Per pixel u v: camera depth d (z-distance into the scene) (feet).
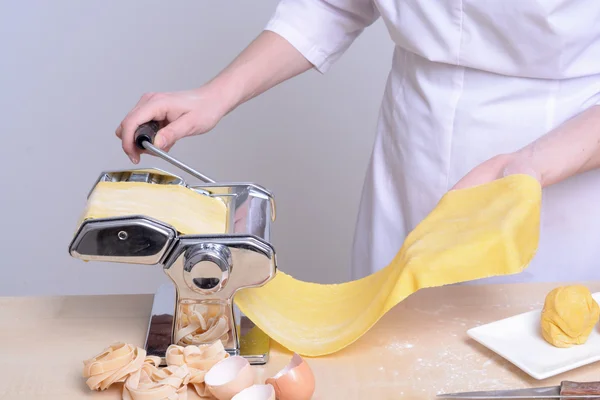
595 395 2.55
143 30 7.19
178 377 2.68
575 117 3.45
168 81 7.35
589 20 3.53
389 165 4.41
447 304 3.32
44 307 3.32
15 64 7.23
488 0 3.56
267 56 4.32
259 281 2.88
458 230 2.89
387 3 3.97
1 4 7.06
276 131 7.43
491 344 2.91
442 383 2.76
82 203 7.70
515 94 3.81
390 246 4.47
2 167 7.52
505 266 2.74
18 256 7.79
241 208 3.19
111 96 7.38
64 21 7.13
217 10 7.14
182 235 2.82
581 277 4.00
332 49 4.53
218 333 2.93
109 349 2.77
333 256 7.79
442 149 4.00
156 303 3.30
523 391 2.63
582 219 3.89
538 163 3.16
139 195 3.00
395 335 3.08
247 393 2.60
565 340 2.87
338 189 7.60
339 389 2.73
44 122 7.42
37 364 2.89
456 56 3.79
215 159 7.51
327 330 3.04
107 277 7.90
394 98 4.25
